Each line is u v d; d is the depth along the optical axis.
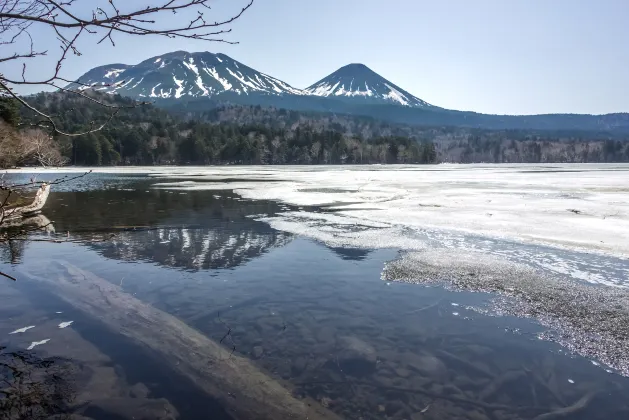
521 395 4.48
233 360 5.06
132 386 4.50
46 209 20.97
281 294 7.84
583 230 13.93
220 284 8.46
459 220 16.17
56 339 5.66
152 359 5.09
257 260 10.53
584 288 8.20
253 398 4.27
